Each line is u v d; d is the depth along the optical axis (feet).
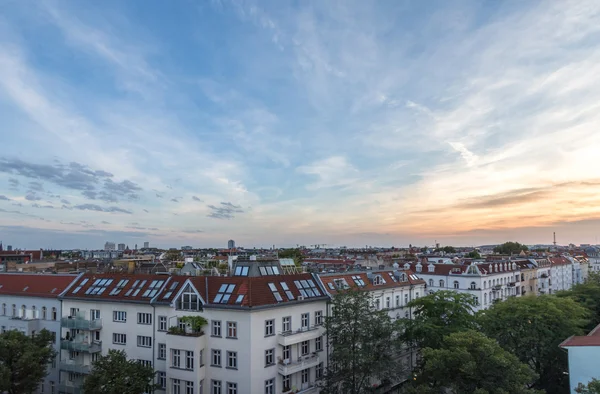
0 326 219.00
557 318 173.99
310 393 176.14
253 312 158.40
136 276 201.16
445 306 183.42
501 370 119.03
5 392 151.74
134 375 147.43
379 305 225.97
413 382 161.99
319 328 184.55
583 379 121.90
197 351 160.15
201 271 225.15
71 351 198.29
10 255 466.70
